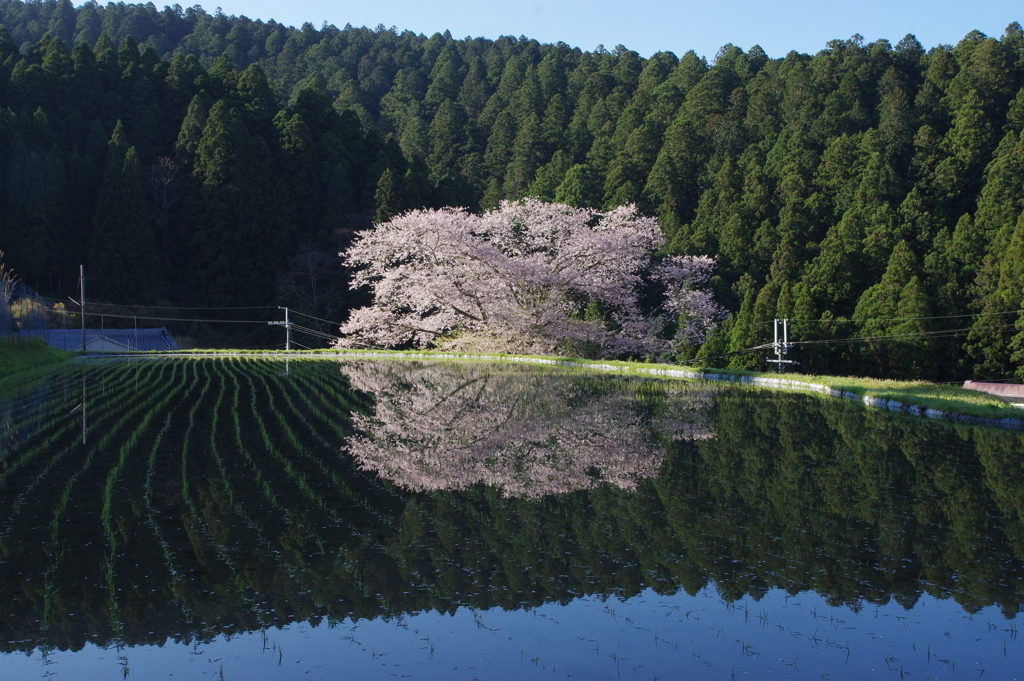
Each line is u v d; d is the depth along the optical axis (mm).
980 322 38844
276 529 8039
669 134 66000
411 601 6348
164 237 59219
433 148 82062
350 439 13242
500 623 6004
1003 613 6117
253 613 6129
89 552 7328
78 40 103625
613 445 12656
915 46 73375
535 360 32594
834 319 41156
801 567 7016
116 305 52844
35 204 52656
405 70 107625
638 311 35875
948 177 51438
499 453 12000
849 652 5539
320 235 58750
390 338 37094
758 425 14742
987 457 11758
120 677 5164
